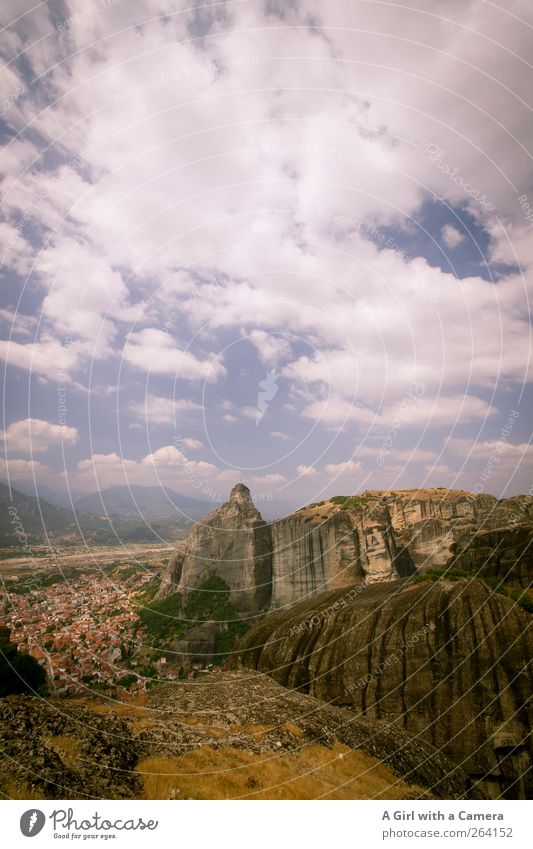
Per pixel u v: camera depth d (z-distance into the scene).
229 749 24.22
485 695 35.31
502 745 32.53
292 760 24.67
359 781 24.14
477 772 32.31
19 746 18.45
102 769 19.02
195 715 30.14
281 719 30.64
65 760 19.03
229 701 34.12
